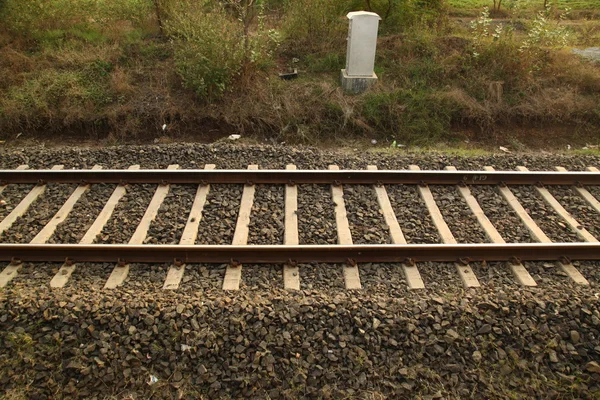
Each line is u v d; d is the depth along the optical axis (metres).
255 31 10.67
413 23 10.93
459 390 3.96
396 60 9.94
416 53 10.05
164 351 4.13
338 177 6.50
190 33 9.05
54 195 6.31
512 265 5.16
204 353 4.09
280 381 3.97
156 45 10.08
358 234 5.62
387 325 4.30
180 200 6.18
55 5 10.59
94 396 3.90
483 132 8.71
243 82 8.87
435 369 4.09
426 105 8.73
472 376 4.04
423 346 4.20
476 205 6.21
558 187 6.68
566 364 4.14
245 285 4.82
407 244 5.23
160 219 5.83
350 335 4.25
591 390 3.97
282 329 4.27
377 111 8.59
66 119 8.41
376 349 4.16
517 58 9.38
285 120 8.47
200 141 8.34
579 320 4.41
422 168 7.13
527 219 5.98
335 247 5.05
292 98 8.72
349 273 4.98
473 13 13.63
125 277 4.95
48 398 3.89
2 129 8.38
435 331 4.31
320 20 10.50
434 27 10.66
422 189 6.46
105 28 10.70
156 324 4.25
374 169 7.02
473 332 4.33
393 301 4.54
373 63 8.95
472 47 9.73
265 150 7.36
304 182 6.48
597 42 11.42
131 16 10.89
